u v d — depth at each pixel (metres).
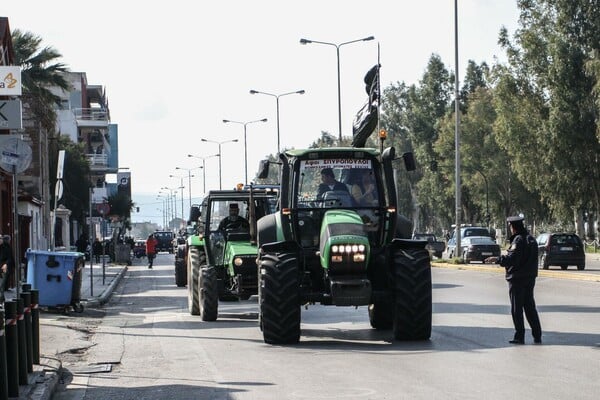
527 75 72.75
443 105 120.69
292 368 13.12
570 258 44.12
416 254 16.19
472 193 104.19
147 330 19.83
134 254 88.88
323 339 17.02
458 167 54.34
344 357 14.18
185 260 38.94
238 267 21.28
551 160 69.19
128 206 103.44
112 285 37.69
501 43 73.81
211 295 21.38
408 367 12.85
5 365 10.39
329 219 16.11
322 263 15.95
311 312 23.02
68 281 24.92
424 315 15.86
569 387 10.87
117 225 85.75
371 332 18.14
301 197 17.03
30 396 10.86
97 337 18.53
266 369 13.12
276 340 16.17
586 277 33.78
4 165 15.96
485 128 101.12
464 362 13.20
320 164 17.14
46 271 24.80
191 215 23.50
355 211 16.97
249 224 22.91
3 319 10.42
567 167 68.62
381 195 17.09
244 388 11.49
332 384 11.55
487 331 17.39
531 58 71.25
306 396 10.75
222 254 22.50
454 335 16.81
